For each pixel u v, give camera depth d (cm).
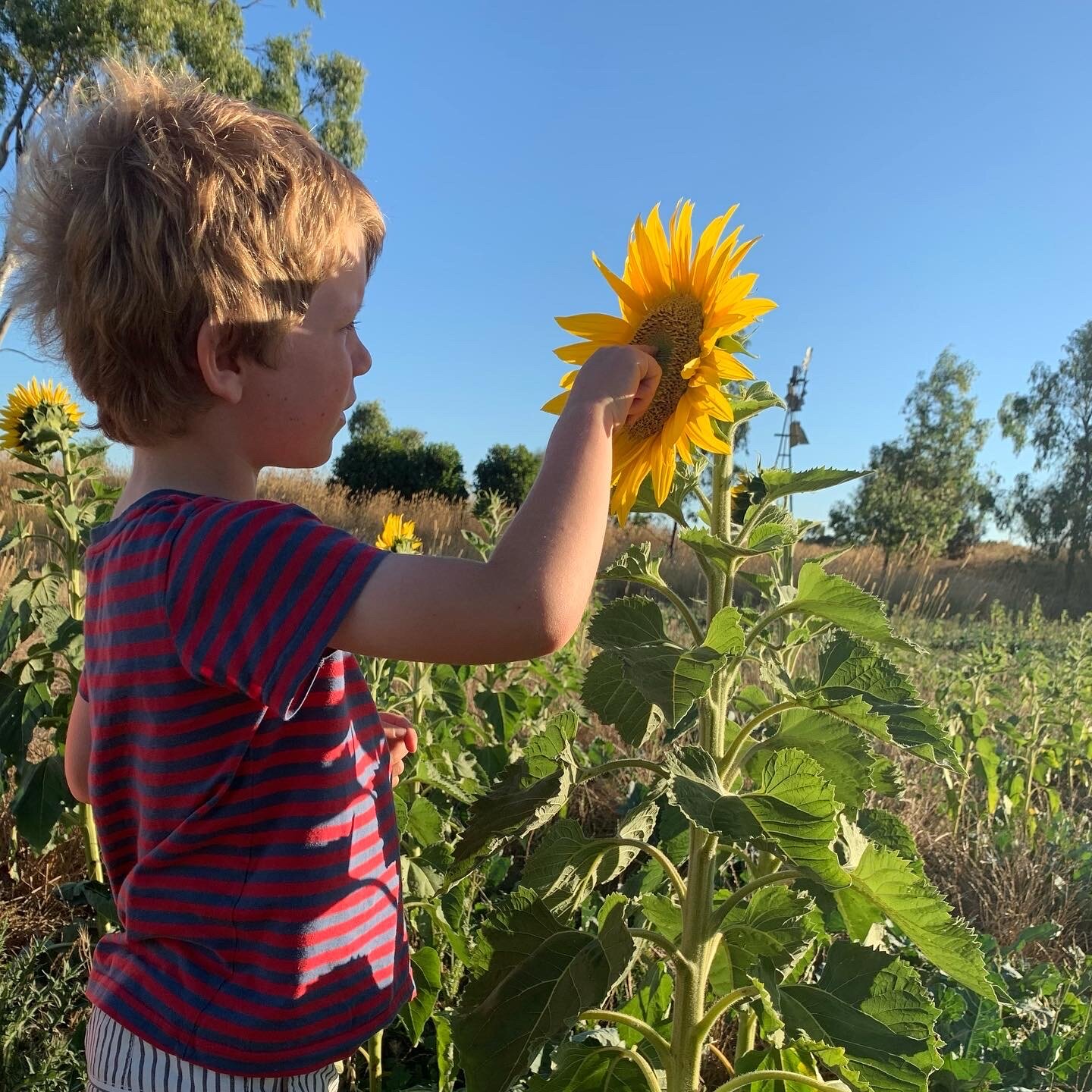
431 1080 271
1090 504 2639
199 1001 121
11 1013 240
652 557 168
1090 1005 292
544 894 163
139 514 125
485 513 464
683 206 145
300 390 129
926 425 2777
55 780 303
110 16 1656
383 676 309
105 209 119
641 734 158
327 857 126
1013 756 524
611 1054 168
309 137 138
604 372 130
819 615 155
